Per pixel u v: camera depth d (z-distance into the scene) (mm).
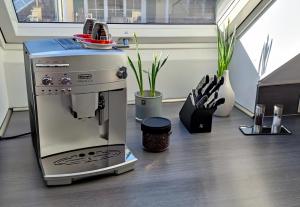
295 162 1066
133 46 1507
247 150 1146
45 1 1327
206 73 1649
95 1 1373
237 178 966
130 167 985
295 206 838
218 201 854
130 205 829
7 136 1191
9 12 1183
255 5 1387
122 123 1022
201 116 1256
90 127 994
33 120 990
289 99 1484
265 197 876
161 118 1166
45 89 852
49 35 1354
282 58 1253
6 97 1394
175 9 1497
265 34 1353
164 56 1567
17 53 1397
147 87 1573
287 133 1293
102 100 953
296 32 1166
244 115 1488
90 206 820
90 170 921
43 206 813
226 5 1479
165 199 857
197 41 1598
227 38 1538
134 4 1428
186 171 997
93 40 921
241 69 1555
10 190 874
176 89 1645
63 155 977
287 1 1199
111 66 900
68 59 840
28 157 1046
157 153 1104
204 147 1161
